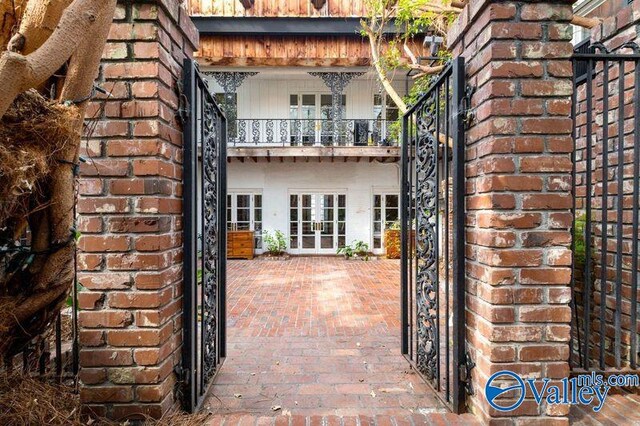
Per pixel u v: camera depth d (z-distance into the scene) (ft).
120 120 5.56
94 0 3.80
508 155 5.66
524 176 5.65
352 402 7.05
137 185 5.56
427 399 7.16
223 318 8.96
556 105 5.66
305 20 27.58
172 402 6.12
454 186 6.48
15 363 6.25
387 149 29.89
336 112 31.68
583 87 8.87
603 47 6.36
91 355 5.62
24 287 4.53
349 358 9.28
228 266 27.25
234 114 31.94
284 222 34.06
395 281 21.25
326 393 7.41
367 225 34.12
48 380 5.75
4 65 3.09
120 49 5.51
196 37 7.00
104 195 5.58
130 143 5.54
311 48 28.63
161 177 5.64
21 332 4.66
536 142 5.64
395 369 8.58
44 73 3.41
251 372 8.42
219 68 30.50
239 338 10.92
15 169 3.62
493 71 5.64
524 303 5.69
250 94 35.47
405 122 9.18
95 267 5.59
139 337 5.59
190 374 6.36
